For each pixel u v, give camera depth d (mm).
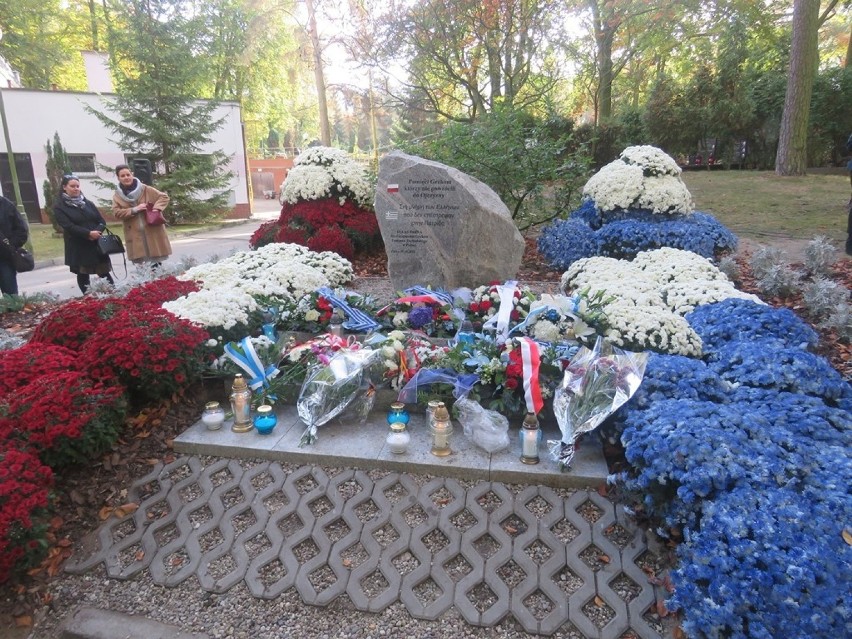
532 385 3473
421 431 3629
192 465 3447
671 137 18203
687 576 2244
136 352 3637
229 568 2859
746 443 2605
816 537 2180
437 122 18250
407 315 4719
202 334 3990
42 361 3693
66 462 3268
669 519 2547
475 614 2561
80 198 7191
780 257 6816
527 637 2490
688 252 6230
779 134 16516
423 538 2910
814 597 2010
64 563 2928
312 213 8453
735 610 2086
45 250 13875
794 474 2461
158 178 18953
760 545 2186
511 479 3172
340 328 4730
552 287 6445
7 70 25766
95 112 17906
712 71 18484
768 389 3254
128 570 2875
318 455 3375
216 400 4113
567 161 8719
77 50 29938
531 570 2711
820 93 17141
